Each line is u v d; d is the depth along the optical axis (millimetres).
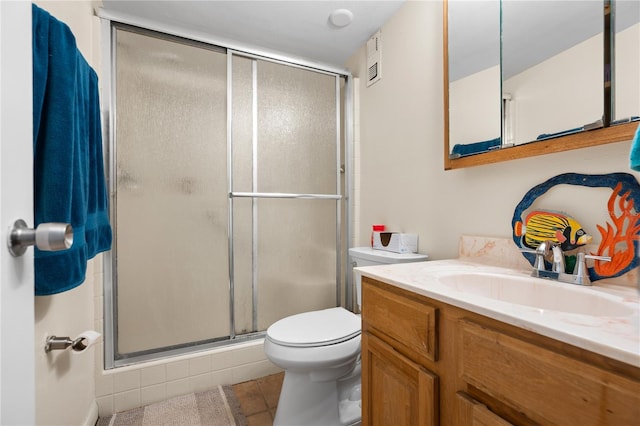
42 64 758
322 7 1658
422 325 781
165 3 1584
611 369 442
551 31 942
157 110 1630
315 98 2062
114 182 1528
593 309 735
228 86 1784
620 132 772
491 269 1035
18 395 388
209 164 1741
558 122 915
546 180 968
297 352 1197
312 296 2033
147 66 1615
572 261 893
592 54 838
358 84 2141
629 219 774
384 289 971
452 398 707
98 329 1442
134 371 1499
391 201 1776
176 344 1649
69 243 414
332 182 2107
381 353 959
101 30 1501
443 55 1342
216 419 1412
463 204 1285
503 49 1088
